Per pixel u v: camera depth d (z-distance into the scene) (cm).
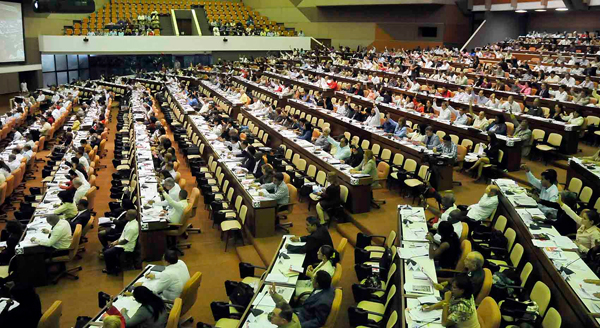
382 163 1387
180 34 4300
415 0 3969
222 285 1000
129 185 1461
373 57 3753
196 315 895
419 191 1307
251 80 3397
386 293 808
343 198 1255
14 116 2555
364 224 1193
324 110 2214
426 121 1872
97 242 1206
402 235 925
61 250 1007
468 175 1545
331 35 4725
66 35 3816
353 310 732
